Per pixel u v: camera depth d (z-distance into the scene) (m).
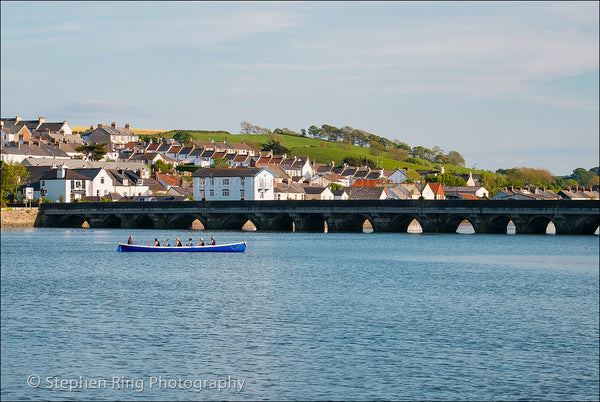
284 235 190.88
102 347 63.03
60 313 78.19
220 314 77.69
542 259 135.75
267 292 93.50
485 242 169.38
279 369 57.22
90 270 117.06
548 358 61.81
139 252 145.12
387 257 138.50
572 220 180.75
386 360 59.88
